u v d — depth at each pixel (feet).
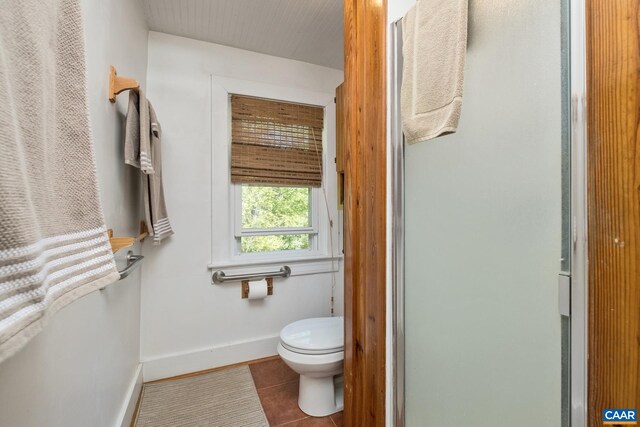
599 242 1.59
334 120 7.23
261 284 6.22
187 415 4.47
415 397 3.21
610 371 1.53
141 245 5.32
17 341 0.86
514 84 2.15
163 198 5.11
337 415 4.54
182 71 5.83
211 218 6.05
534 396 2.01
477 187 2.50
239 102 6.35
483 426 2.43
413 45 2.66
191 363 5.74
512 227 2.19
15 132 0.91
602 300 1.57
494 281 2.34
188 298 5.80
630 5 1.43
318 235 7.16
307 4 4.99
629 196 1.45
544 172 1.94
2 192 0.85
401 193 3.34
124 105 3.84
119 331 3.75
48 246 1.13
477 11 2.42
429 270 3.05
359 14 3.61
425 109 2.49
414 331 3.24
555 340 1.87
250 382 5.42
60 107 1.30
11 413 1.50
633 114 1.43
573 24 1.72
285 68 6.77
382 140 3.37
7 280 0.86
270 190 6.78
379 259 3.35
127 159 3.46
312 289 6.97
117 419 3.63
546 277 1.93
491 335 2.37
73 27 1.39
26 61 1.02
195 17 5.27
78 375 2.37
